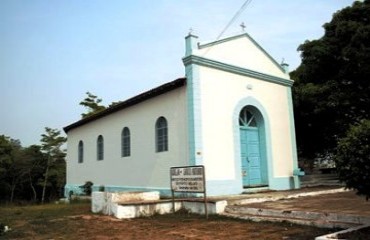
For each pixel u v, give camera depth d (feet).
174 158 47.57
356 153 22.50
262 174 52.37
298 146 67.87
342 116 58.65
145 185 53.11
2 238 28.78
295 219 30.07
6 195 116.78
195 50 45.50
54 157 121.49
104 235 29.04
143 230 30.55
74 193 76.79
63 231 31.30
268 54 55.77
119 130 61.57
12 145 121.80
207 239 25.86
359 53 51.16
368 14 53.98
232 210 36.11
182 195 45.44
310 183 62.13
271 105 54.95
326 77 60.03
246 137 51.83
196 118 44.11
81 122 75.41
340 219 27.68
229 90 48.75
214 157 45.14
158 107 51.70
